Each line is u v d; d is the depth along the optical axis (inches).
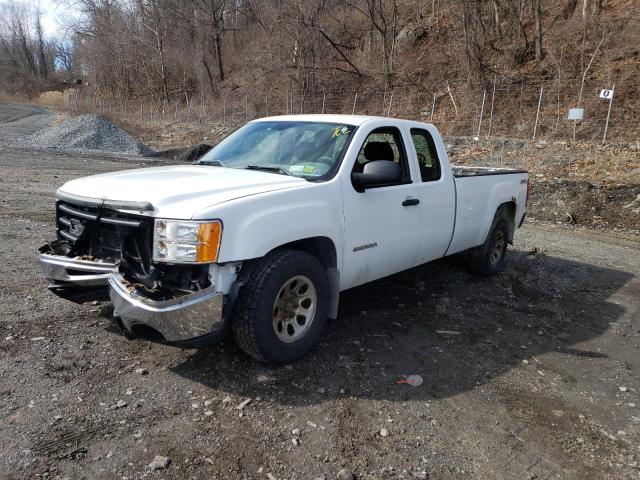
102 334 164.9
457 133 903.7
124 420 122.1
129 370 144.4
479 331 191.9
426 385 149.2
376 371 154.5
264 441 118.7
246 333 139.2
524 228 414.6
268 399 134.9
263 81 1459.2
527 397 147.6
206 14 1787.6
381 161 164.9
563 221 451.5
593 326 206.8
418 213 195.2
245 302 137.4
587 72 878.4
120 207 134.8
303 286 152.7
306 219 149.3
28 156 738.2
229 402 132.3
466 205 225.1
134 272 138.0
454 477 112.1
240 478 106.7
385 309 205.8
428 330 188.5
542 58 968.9
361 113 1151.0
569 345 186.4
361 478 109.4
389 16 1300.4
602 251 341.7
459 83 1045.2
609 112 710.5
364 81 1248.8
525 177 279.9
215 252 128.5
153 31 1920.5
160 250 129.4
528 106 876.6
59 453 109.3
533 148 721.6
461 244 229.8
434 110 1029.2
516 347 180.9
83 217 143.9
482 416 136.2
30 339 157.3
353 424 127.7
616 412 142.9
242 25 1931.6
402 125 197.0
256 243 135.4
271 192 143.9
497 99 930.1
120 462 108.2
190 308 126.6
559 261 305.4
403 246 191.0
